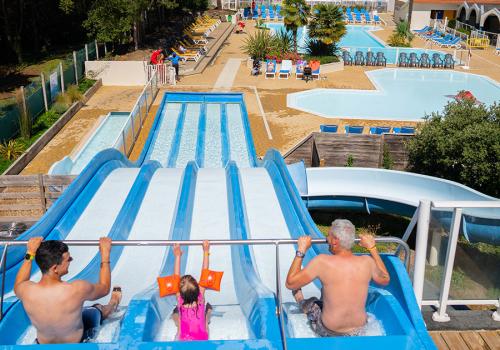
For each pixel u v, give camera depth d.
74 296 4.16
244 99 24.89
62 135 20.27
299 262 4.43
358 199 14.30
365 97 26.75
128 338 4.07
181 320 4.50
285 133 20.28
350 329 4.32
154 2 36.09
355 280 4.22
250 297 5.49
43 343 4.23
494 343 5.82
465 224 5.86
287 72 30.03
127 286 7.00
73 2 31.34
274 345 4.03
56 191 13.98
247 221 9.35
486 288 6.13
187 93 24.27
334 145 17.84
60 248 4.18
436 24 47.31
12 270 7.02
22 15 31.77
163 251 8.18
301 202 9.67
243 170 13.08
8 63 32.62
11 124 19.48
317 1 58.44
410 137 17.39
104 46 32.62
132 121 18.67
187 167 12.88
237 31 46.94
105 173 12.20
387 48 40.56
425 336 4.29
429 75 32.12
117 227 8.66
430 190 14.02
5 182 13.84
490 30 47.72
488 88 29.34
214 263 7.81
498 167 13.96
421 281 5.96
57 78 24.14
